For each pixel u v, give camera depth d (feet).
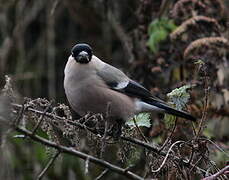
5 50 47.80
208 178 20.92
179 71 37.83
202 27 37.88
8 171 43.32
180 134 32.99
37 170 44.60
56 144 20.53
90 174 44.47
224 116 36.17
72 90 29.66
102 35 49.24
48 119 21.31
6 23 48.93
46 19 49.60
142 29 40.57
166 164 23.35
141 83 39.19
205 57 35.83
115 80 30.19
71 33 50.44
